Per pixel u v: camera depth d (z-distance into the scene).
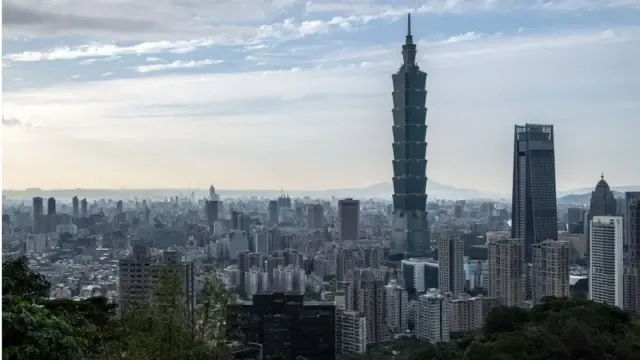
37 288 15.93
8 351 7.33
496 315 35.16
